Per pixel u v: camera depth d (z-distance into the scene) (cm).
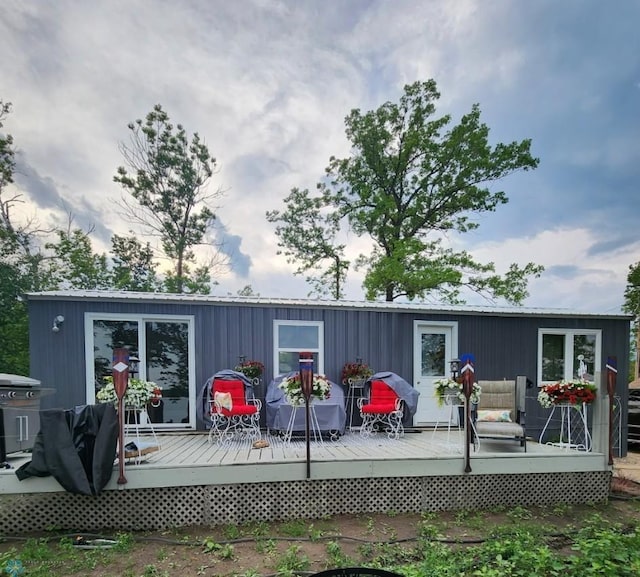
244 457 427
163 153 1705
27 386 452
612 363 484
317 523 392
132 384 401
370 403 611
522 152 1484
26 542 342
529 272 1452
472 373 441
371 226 1706
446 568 293
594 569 288
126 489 380
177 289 1778
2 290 1382
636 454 819
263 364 652
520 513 425
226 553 324
